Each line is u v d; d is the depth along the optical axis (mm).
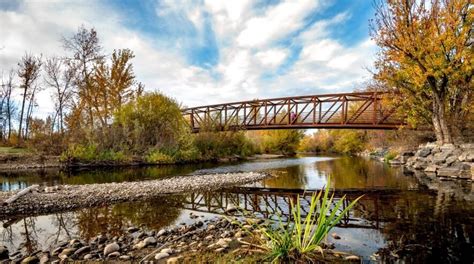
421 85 13930
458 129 15234
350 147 45031
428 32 13367
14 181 13234
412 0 13547
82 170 18031
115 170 18172
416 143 20766
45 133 21859
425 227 5434
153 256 4113
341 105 22578
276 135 45281
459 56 12844
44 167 18922
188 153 24234
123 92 26812
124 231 5688
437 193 8930
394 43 14141
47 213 7328
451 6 12992
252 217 6293
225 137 29922
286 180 13680
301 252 3523
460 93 14750
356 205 7570
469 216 6109
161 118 23859
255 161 28250
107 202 8594
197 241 4777
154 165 21422
